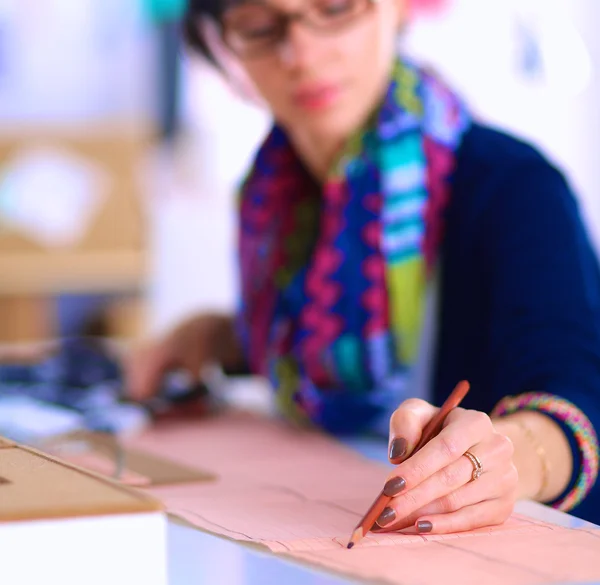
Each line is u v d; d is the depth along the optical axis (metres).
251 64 1.20
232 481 0.86
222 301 3.29
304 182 1.37
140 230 2.82
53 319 2.74
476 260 1.17
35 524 0.47
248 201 1.41
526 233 1.09
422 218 1.22
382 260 1.24
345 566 0.56
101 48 3.42
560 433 0.81
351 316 1.25
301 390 1.27
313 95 1.18
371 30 1.17
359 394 1.25
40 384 1.36
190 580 0.54
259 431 1.21
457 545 0.61
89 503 0.49
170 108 3.33
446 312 1.21
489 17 3.23
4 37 3.43
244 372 1.59
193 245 3.28
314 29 1.15
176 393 1.33
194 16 1.30
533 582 0.53
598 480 0.84
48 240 2.72
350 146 1.23
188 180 3.29
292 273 1.36
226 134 3.31
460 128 1.26
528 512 0.73
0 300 2.70
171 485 0.84
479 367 1.16
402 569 0.55
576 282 1.02
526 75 3.26
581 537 0.64
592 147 3.33
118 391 1.37
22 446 0.68
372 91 1.22
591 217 3.32
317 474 0.90
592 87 3.30
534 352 0.94
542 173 1.16
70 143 2.80
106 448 0.97
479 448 0.67
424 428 0.69
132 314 2.80
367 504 0.75
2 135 2.78
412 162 1.22
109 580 0.49
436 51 3.22
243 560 0.58
